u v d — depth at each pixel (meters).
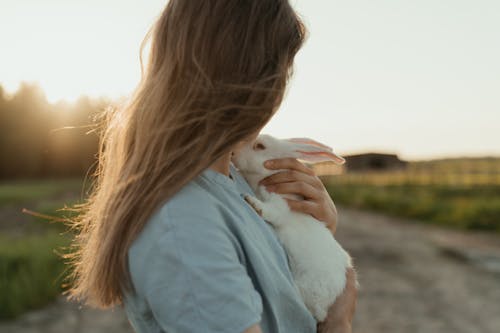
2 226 15.40
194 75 1.24
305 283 1.95
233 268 1.14
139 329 1.27
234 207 1.33
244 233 1.27
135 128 1.33
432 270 10.17
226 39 1.26
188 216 1.15
